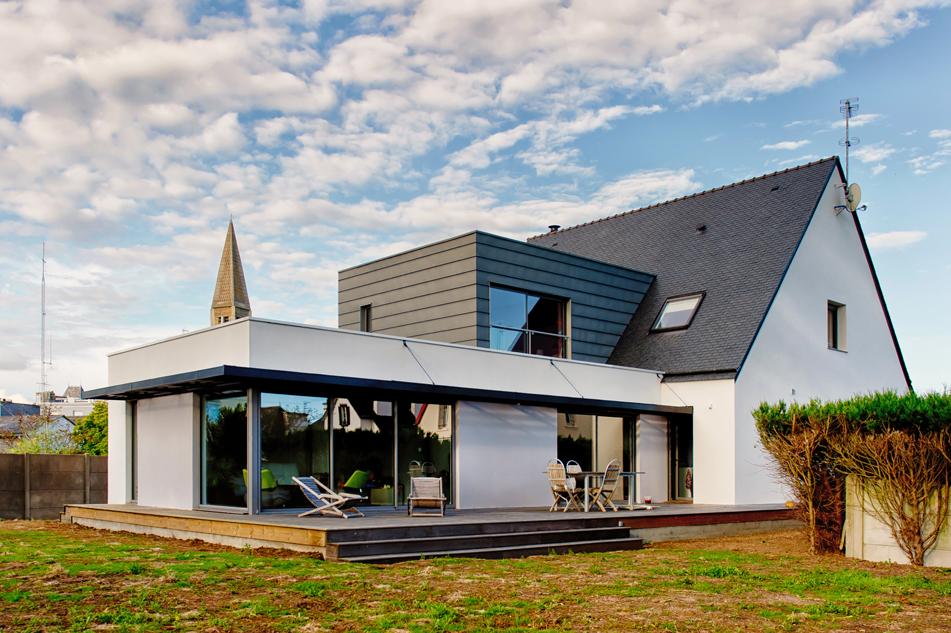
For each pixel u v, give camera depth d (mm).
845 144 22000
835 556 11719
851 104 21984
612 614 7426
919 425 10875
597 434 18484
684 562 10945
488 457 16078
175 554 10508
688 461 19062
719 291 20250
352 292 21000
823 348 20656
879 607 7918
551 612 7445
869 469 11305
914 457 10812
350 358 14375
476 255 17703
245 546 11555
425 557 10734
